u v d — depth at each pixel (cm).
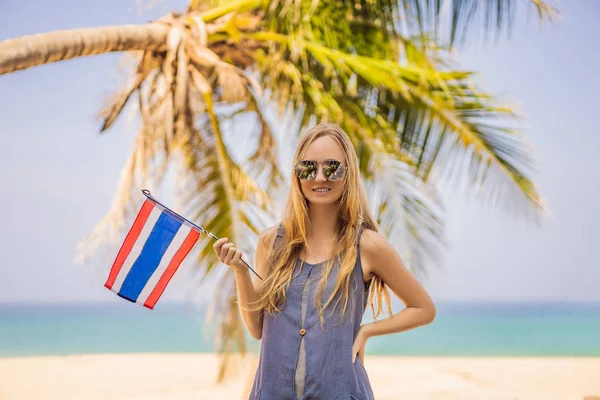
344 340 312
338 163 324
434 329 3312
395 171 1080
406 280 332
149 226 345
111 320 3164
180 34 989
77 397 1981
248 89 1058
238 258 320
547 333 3556
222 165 958
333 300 315
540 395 1923
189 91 998
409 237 1065
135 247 345
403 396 1848
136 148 999
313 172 325
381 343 3061
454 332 3466
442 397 1850
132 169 998
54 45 905
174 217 346
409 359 2842
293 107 1105
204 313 2931
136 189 1000
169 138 960
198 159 959
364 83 1103
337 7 1090
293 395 309
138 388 2056
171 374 2281
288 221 336
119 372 2355
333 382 306
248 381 1440
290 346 313
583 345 3394
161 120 973
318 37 1109
